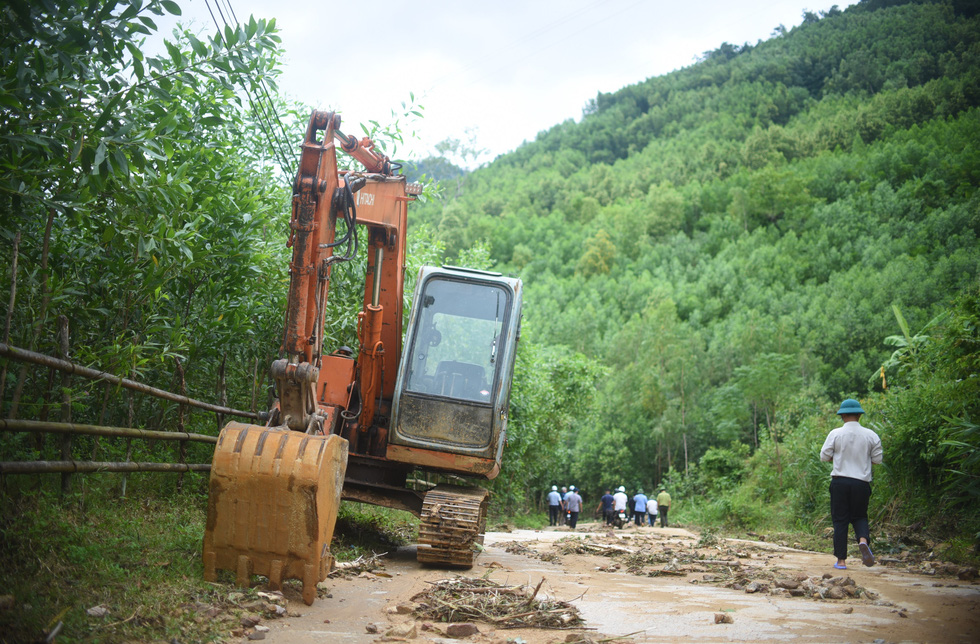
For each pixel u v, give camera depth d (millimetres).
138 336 6441
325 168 5727
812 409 33031
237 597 4285
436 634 4078
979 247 80938
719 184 150375
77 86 5023
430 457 7301
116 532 5098
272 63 7766
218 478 4551
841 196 124688
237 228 7500
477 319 7684
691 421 51125
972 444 9312
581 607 5121
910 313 63281
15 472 4188
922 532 10469
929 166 122688
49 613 3336
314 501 4523
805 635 4238
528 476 23922
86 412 6605
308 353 5539
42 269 5391
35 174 5047
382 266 8039
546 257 133375
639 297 95812
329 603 4754
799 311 74938
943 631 4363
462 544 6770
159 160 5793
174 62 5488
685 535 16906
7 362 4527
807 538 13703
